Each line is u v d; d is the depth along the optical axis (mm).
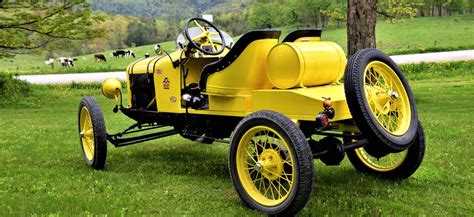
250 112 4617
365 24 10227
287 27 66000
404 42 43438
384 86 4527
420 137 4844
